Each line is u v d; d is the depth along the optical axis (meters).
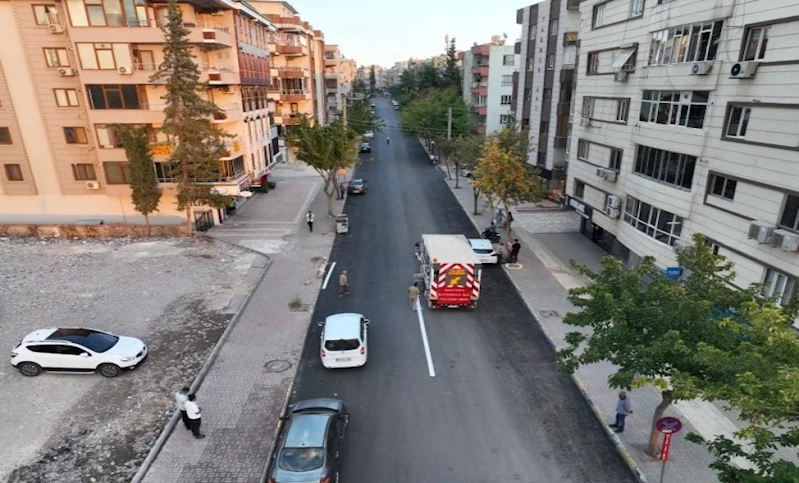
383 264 26.28
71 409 14.07
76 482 11.52
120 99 28.44
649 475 11.53
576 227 32.75
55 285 22.58
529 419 13.80
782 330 7.63
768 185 14.53
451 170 54.47
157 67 28.34
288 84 54.25
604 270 12.17
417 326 19.34
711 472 11.58
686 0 17.83
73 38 27.11
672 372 9.06
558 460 12.21
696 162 17.77
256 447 12.63
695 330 9.75
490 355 17.23
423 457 12.34
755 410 7.25
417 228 33.09
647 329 10.75
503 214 33.59
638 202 21.78
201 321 19.39
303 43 56.00
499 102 60.53
